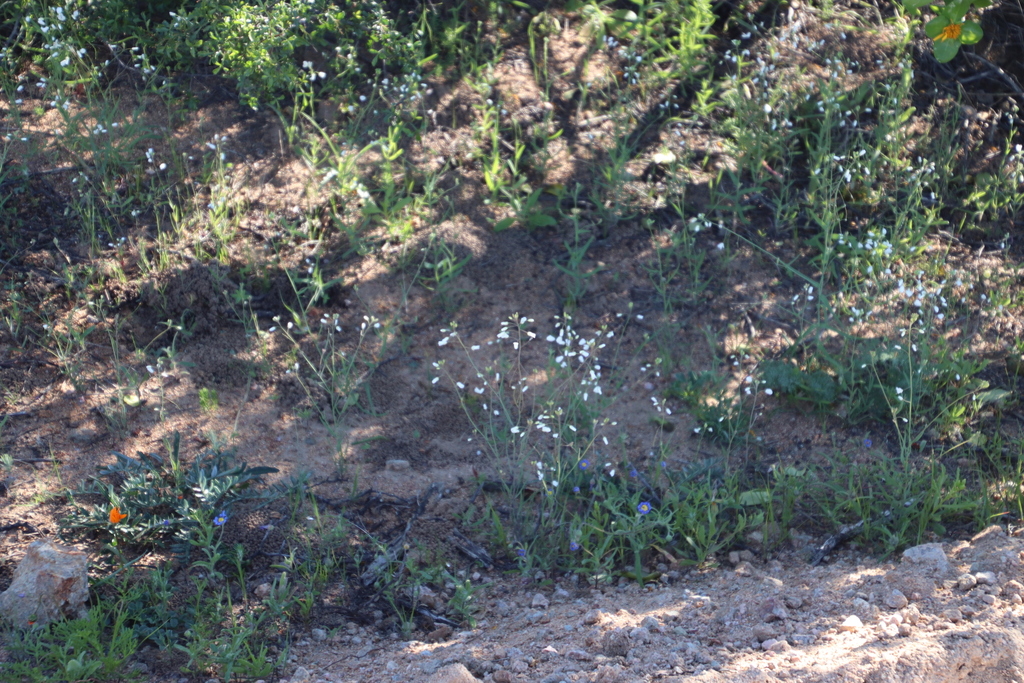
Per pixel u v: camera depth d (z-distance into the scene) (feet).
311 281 16.44
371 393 15.61
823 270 17.10
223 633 11.40
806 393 15.52
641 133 19.83
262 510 13.30
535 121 19.76
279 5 18.81
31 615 11.07
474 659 10.80
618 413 15.57
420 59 19.70
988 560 11.96
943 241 18.35
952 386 15.48
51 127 18.39
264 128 19.03
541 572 12.98
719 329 16.80
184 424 14.73
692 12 21.12
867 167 18.61
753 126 19.27
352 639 11.64
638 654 10.58
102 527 12.53
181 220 17.39
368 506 13.64
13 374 15.06
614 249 17.97
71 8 19.51
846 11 21.88
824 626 10.94
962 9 15.72
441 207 18.13
